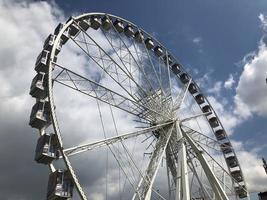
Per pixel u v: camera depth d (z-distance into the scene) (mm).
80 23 33000
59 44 29516
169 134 31641
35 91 27891
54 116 24609
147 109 31750
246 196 40781
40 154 24484
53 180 23688
